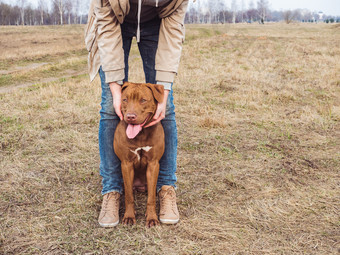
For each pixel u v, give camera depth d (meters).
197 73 9.58
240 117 5.56
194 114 5.69
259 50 16.50
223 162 3.71
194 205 2.78
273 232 2.40
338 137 4.59
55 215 2.61
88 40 2.59
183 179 3.28
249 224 2.50
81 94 7.15
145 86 2.25
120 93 2.42
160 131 2.39
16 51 19.09
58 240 2.28
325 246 2.22
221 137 4.55
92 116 5.44
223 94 7.17
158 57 2.50
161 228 2.43
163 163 2.72
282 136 4.63
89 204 2.78
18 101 6.55
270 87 7.75
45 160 3.72
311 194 2.98
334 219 2.56
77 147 4.12
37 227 2.43
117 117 2.62
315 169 3.54
